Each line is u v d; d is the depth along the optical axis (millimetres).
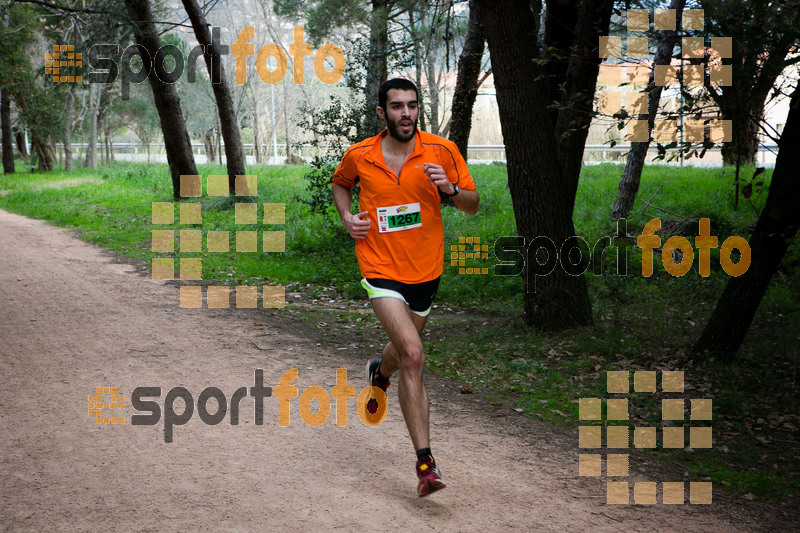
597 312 8242
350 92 15844
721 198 14625
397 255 3975
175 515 3549
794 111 6016
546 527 3623
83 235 14703
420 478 3574
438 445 4680
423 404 3717
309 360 6531
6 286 9148
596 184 18703
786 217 6215
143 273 10789
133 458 4227
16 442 4406
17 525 3404
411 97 3838
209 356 6469
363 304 9578
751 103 6230
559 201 7504
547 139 7379
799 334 7488
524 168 7430
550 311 7590
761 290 6508
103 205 19516
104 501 3674
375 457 4395
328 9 18141
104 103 37375
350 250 12648
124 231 15156
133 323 7539
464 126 16312
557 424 5297
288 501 3738
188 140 19844
